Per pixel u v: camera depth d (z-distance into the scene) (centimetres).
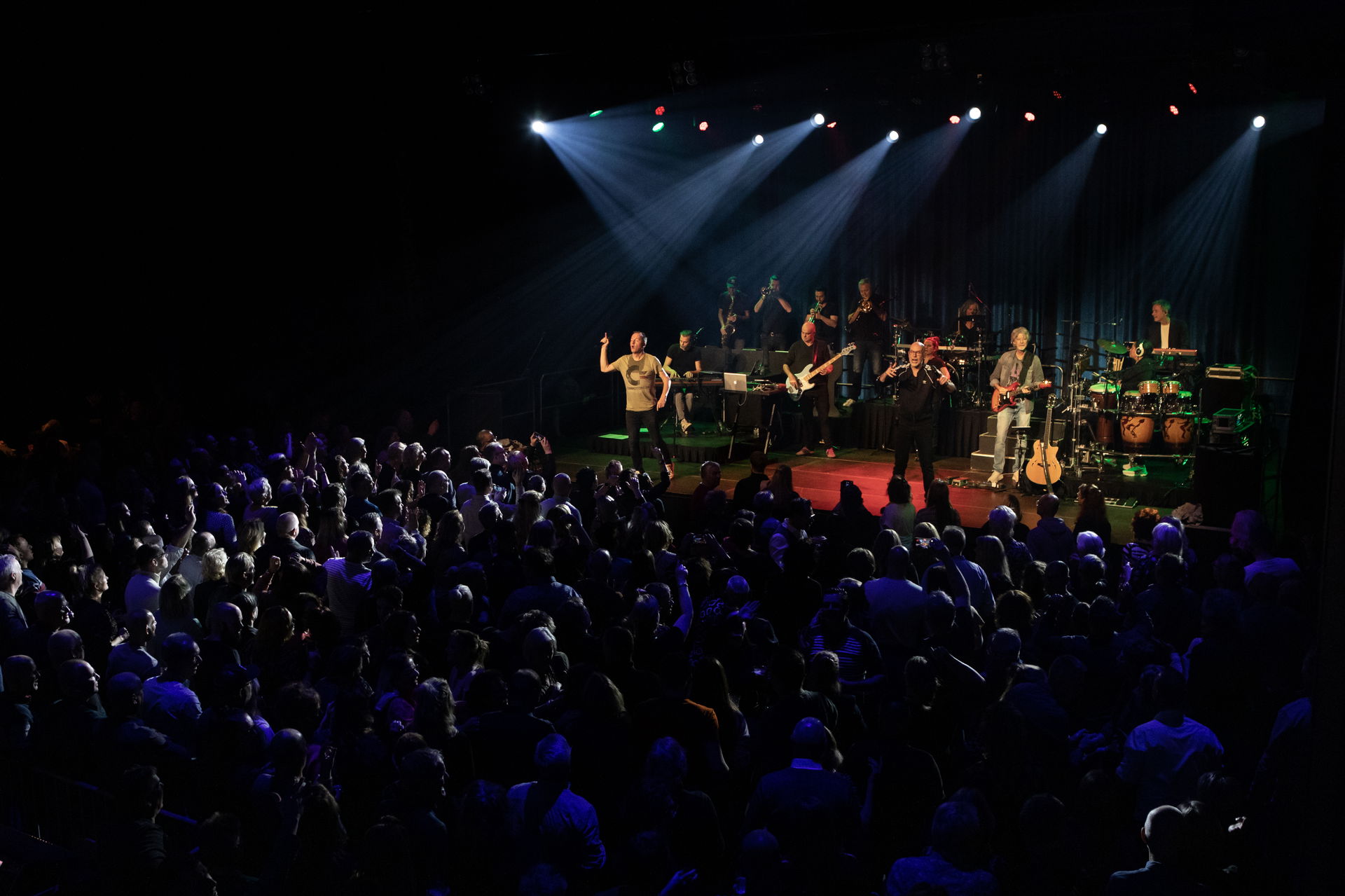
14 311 1414
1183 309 1501
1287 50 761
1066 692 469
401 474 956
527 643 488
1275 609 541
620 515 809
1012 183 1583
